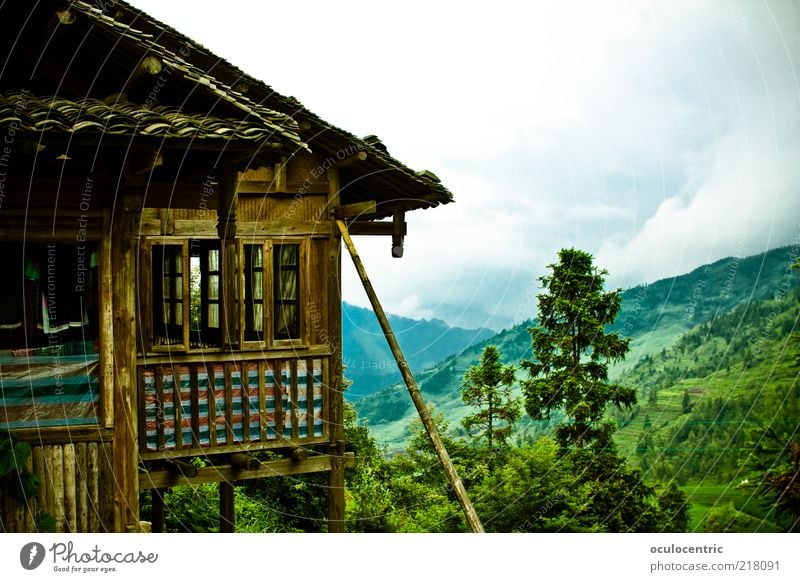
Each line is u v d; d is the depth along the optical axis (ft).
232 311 31.99
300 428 34.27
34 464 23.29
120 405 23.81
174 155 25.86
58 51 24.71
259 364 33.47
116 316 23.77
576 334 54.44
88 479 23.66
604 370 54.75
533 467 48.78
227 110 24.03
